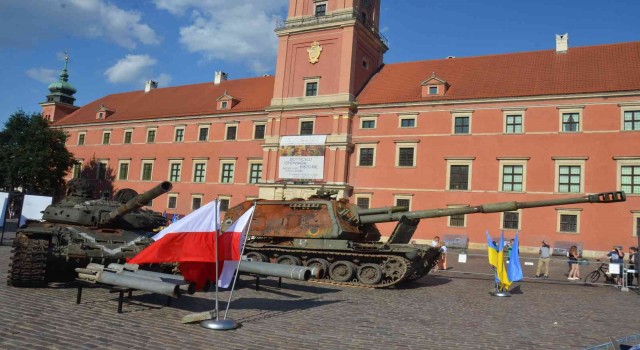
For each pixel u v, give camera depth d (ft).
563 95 113.39
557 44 131.23
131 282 31.14
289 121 145.48
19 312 29.32
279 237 60.34
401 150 131.44
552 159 113.60
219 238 31.17
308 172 138.62
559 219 111.55
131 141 185.57
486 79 129.59
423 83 131.34
